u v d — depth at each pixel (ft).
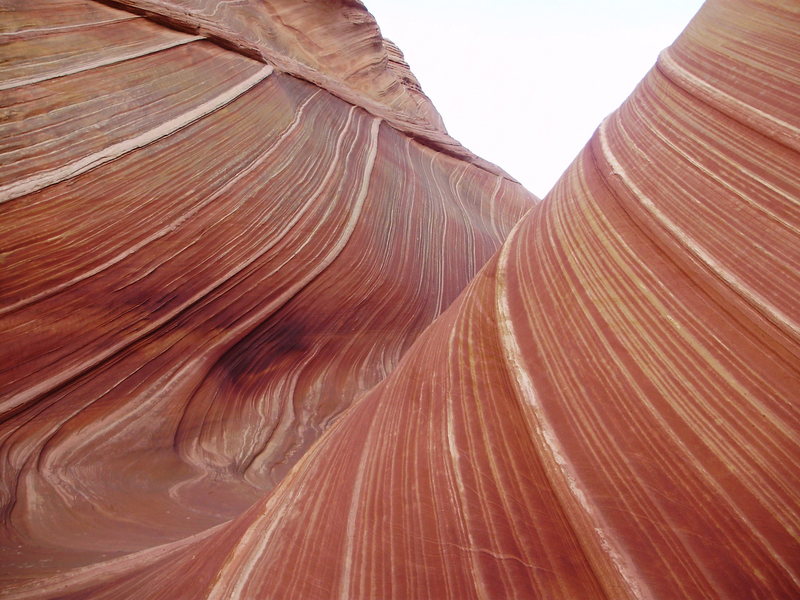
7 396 12.03
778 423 4.50
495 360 7.32
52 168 12.91
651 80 8.99
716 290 5.41
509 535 5.56
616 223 7.02
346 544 6.42
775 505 4.27
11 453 11.78
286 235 19.06
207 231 16.22
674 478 4.86
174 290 15.46
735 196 5.75
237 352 18.07
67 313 13.15
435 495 6.25
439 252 29.76
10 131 12.44
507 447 6.26
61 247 12.89
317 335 21.42
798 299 4.75
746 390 4.80
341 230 21.93
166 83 16.75
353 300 22.56
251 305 17.97
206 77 18.60
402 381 8.53
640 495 4.96
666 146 7.11
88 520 10.98
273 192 18.90
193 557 8.20
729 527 4.40
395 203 27.73
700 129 6.72
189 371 16.19
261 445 17.15
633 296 6.14
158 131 15.56
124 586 8.18
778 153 5.58
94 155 13.79
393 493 6.62
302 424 19.04
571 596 4.96
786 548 4.10
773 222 5.28
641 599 4.46
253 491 14.40
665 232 6.20
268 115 20.67
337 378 22.15
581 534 5.14
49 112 13.29
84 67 14.58
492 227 40.98
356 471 7.38
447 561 5.68
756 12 6.97
